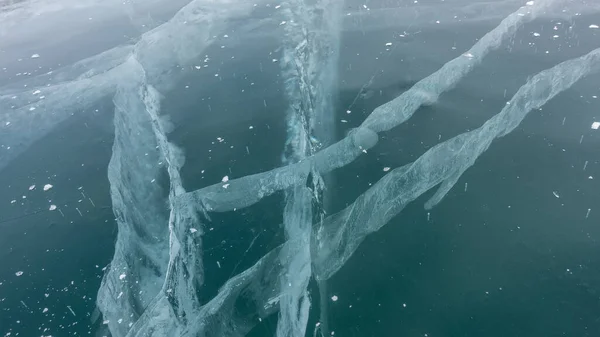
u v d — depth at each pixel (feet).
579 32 27.99
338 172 20.68
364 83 25.67
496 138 21.29
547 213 18.04
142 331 15.87
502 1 32.42
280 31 31.37
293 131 23.15
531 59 26.04
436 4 32.99
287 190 20.21
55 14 37.68
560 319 14.96
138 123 25.03
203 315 16.12
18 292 17.35
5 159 23.71
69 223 19.92
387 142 21.80
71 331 16.02
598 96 22.98
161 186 21.17
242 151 22.33
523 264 16.58
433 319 15.35
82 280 17.65
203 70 28.40
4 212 20.68
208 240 18.56
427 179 19.86
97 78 28.86
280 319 15.80
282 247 18.08
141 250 18.57
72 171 22.58
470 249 17.22
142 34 32.94
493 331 14.85
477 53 26.96
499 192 18.98
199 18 33.83
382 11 32.65
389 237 17.93
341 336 15.15
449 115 22.86
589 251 16.70
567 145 20.57
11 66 31.17
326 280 16.81
